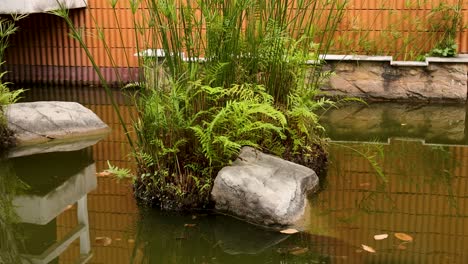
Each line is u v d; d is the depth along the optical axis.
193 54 3.79
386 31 7.16
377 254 3.04
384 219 3.48
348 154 4.75
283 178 3.66
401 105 6.56
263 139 4.07
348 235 3.28
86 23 7.86
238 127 3.66
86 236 3.39
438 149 4.88
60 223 3.62
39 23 8.00
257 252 3.14
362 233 3.30
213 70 3.68
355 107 6.50
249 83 3.96
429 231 3.31
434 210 3.62
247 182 3.53
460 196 3.83
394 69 6.68
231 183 3.55
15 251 3.27
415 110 6.30
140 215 3.64
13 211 3.84
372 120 5.90
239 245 3.23
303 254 3.08
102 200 3.88
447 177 4.19
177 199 3.67
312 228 3.38
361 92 6.78
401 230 3.33
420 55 7.06
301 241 3.23
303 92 4.39
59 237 3.42
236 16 3.74
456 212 3.58
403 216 3.52
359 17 7.17
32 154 4.84
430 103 6.64
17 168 4.54
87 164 4.61
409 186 4.01
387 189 3.96
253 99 3.70
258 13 4.07
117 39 7.80
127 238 3.36
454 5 7.01
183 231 3.42
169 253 3.18
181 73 3.78
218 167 3.72
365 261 2.96
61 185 4.21
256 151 3.82
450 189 3.96
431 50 6.99
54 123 5.27
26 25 8.04
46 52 8.07
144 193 3.83
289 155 4.17
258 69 4.11
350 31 7.16
